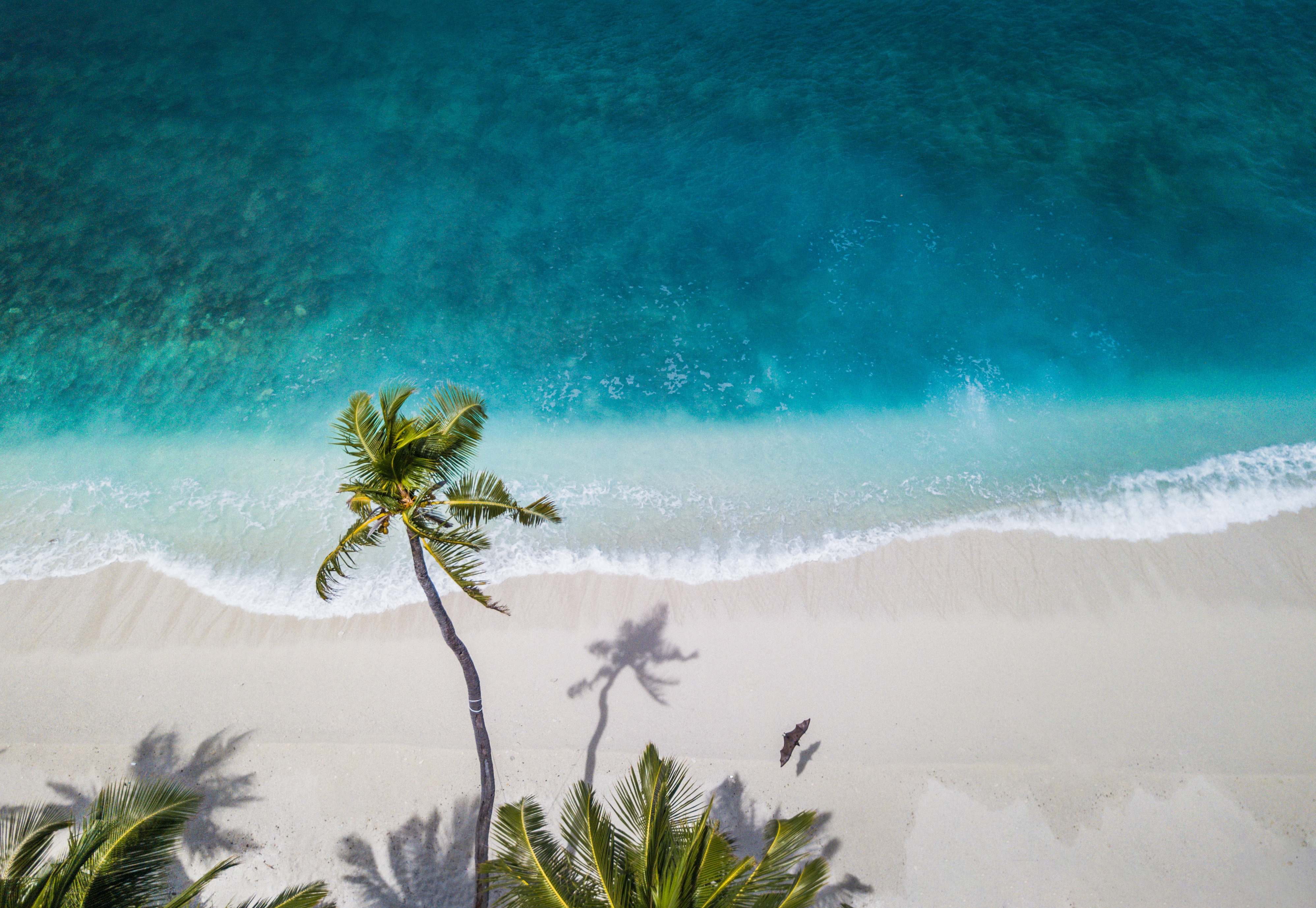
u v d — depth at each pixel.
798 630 19.23
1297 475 21.89
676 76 35.25
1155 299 26.64
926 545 20.80
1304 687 17.94
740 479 22.66
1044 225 28.86
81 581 20.30
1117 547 20.56
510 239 29.59
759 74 35.00
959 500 21.84
